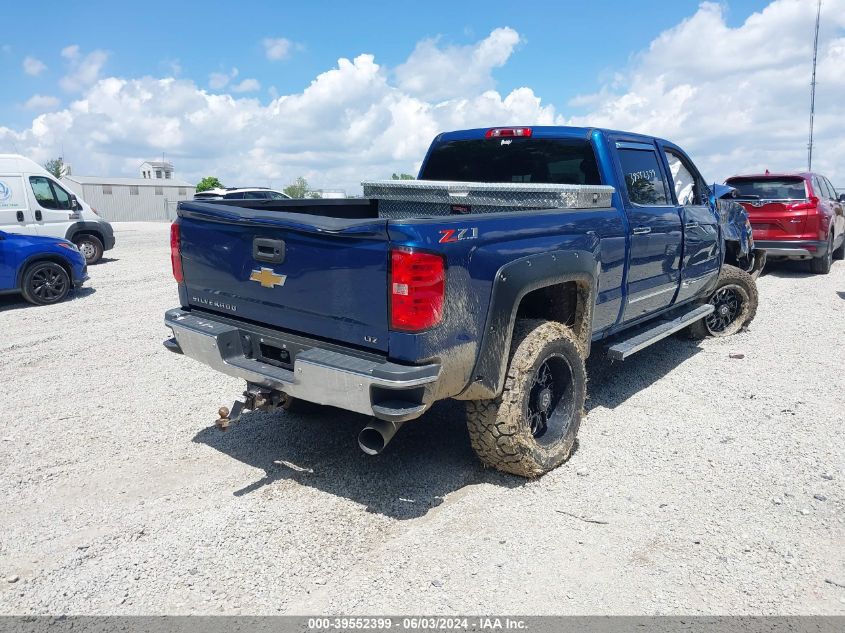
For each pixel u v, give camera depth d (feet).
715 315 23.12
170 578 9.74
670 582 9.56
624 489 12.36
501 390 11.83
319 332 11.09
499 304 11.25
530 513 11.51
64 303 31.58
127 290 35.19
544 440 12.93
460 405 16.74
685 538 10.69
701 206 20.34
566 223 13.15
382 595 9.30
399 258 9.79
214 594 9.37
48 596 9.35
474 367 11.18
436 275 10.02
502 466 12.56
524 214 12.10
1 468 13.37
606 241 14.58
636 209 16.08
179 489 12.48
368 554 10.30
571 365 13.09
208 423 15.81
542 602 9.13
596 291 14.24
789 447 14.12
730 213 22.84
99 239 46.11
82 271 33.12
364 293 10.29
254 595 9.34
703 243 20.01
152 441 14.74
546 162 16.58
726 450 14.02
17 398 17.61
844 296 31.78
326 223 10.49
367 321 10.37
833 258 46.91
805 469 13.07
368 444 10.53
